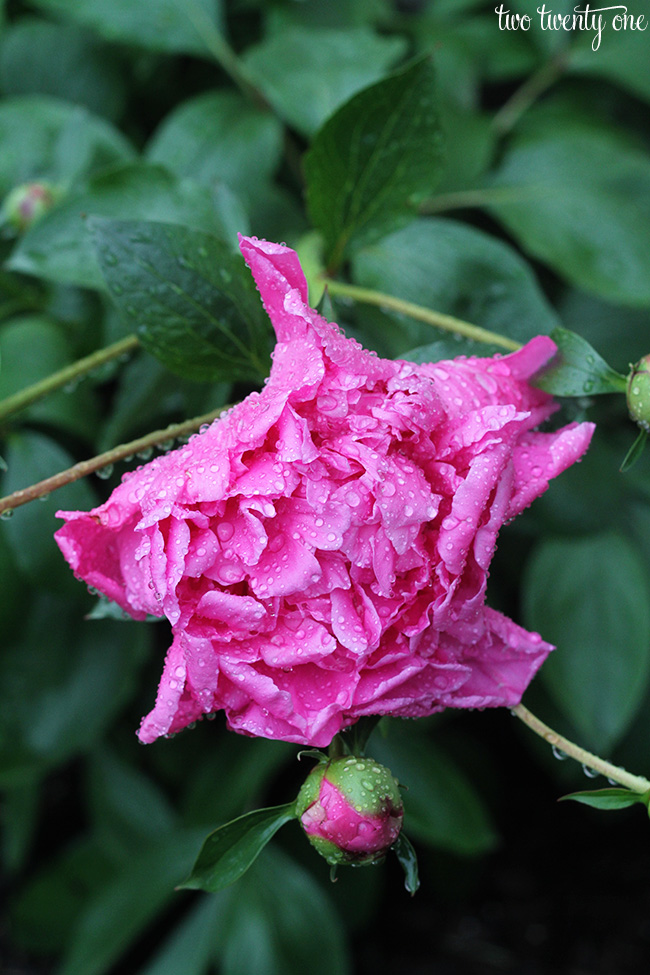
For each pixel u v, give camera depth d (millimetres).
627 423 913
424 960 1104
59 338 822
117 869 1029
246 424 639
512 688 661
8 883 1211
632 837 1187
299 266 640
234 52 932
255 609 638
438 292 793
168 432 673
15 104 853
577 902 1134
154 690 1004
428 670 652
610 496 853
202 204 764
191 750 1048
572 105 934
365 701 642
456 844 875
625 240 856
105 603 679
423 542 649
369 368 646
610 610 863
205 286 698
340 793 637
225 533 644
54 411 810
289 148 893
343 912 1048
